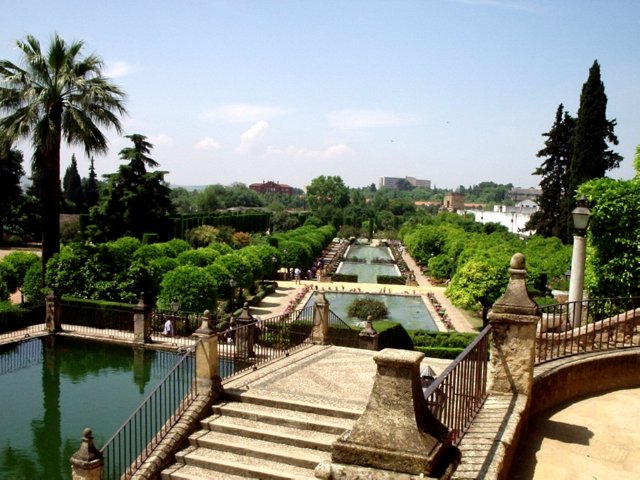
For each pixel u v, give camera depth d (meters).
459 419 5.28
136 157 48.12
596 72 33.62
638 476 5.06
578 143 34.19
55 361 19.80
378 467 2.88
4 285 24.58
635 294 13.26
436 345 21.31
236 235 59.53
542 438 5.80
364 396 10.53
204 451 9.30
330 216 111.12
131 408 15.05
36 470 11.67
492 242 45.25
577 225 11.60
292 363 12.87
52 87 24.23
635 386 7.49
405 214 135.75
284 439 9.26
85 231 48.53
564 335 8.11
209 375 10.40
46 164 25.06
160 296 24.28
